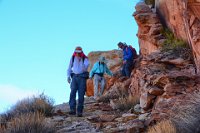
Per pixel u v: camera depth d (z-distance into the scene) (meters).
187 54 11.81
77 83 11.08
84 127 9.23
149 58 12.83
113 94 14.42
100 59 15.24
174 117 7.59
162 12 15.17
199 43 10.30
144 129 8.21
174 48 12.49
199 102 7.31
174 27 13.77
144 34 15.70
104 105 12.72
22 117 8.90
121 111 11.30
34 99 11.20
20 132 8.25
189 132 6.84
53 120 10.02
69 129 9.04
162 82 9.84
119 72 17.20
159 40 14.56
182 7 11.52
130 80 15.05
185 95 8.76
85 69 11.13
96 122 9.80
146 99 10.01
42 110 10.84
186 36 12.49
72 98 11.13
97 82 14.97
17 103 10.95
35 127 8.45
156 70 11.73
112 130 8.56
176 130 6.99
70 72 11.24
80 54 11.25
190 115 7.08
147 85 10.48
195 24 10.62
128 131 8.20
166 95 9.20
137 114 10.21
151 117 8.50
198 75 9.49
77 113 10.80
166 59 11.93
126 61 16.28
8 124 8.89
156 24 15.23
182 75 9.55
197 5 9.73
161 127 7.21
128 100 11.65
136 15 15.80
